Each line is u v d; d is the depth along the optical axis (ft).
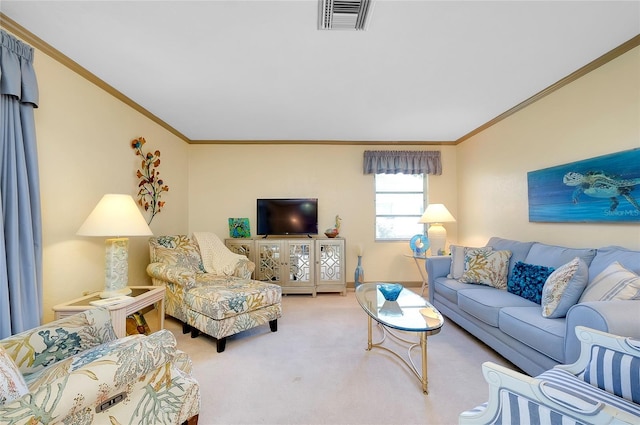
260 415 5.01
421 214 14.74
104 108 8.23
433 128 12.41
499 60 7.02
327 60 6.98
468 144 13.37
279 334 8.61
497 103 9.68
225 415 5.01
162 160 11.64
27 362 3.77
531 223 9.46
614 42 6.32
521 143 9.84
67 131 6.95
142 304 6.81
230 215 14.20
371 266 14.40
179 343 7.98
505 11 5.31
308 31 5.87
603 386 3.53
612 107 6.79
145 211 10.44
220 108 10.07
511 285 7.91
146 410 3.77
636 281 4.83
